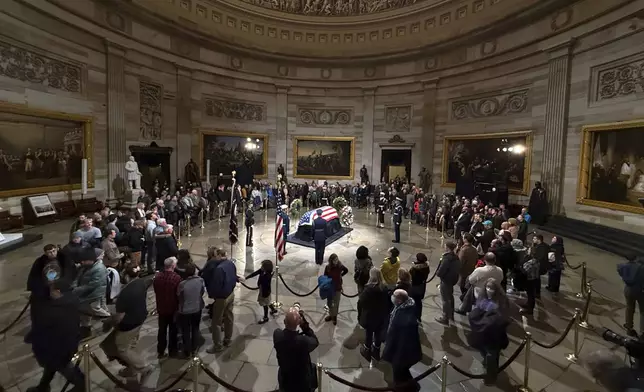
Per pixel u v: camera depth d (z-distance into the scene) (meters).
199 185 19.41
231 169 22.97
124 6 16.42
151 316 7.14
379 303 5.55
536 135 16.33
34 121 13.23
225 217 17.39
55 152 14.08
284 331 4.09
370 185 22.53
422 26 22.00
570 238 13.22
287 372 4.02
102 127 16.11
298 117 24.98
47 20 13.52
